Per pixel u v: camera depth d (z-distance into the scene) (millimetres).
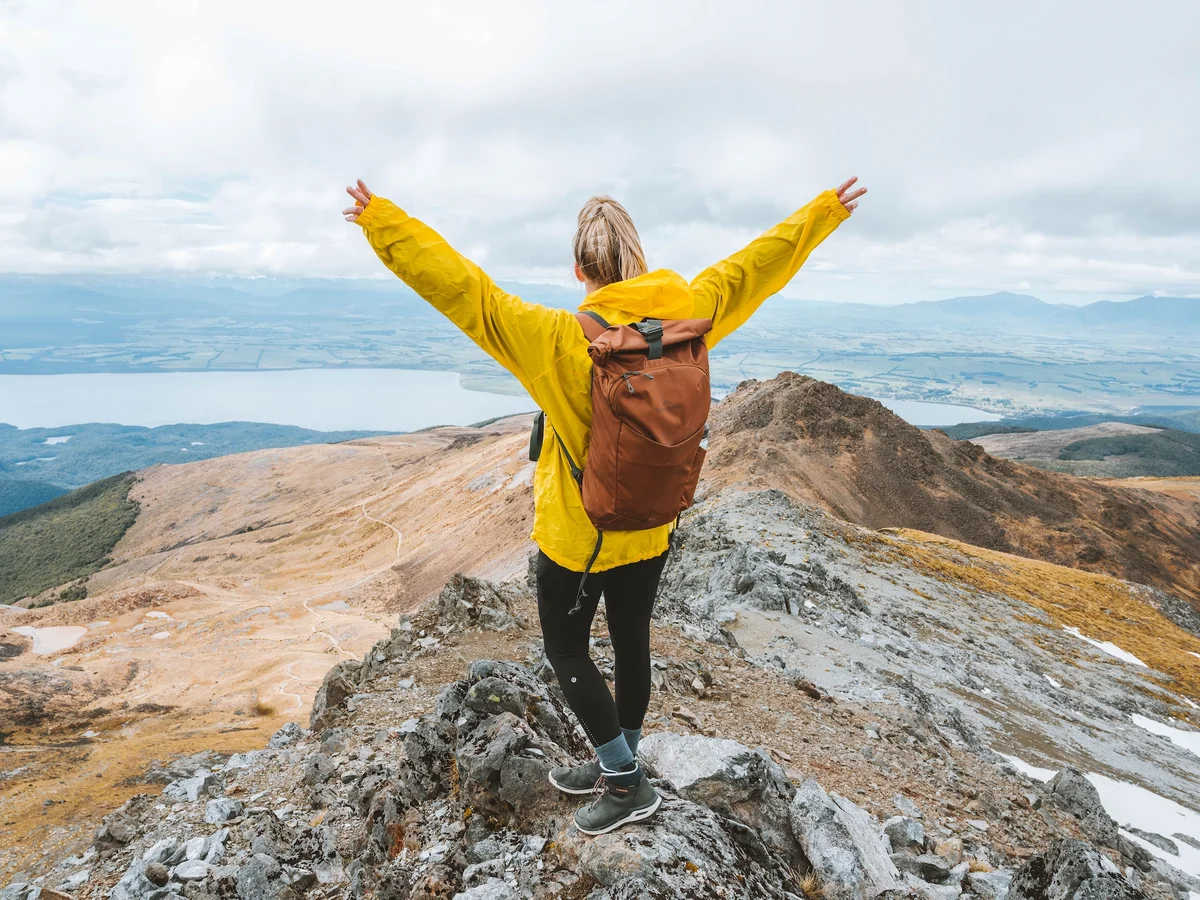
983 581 53594
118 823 7988
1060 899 4691
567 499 2863
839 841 4652
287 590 138625
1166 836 20406
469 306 2545
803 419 127688
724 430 127562
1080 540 119750
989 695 27766
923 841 6480
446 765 5301
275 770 8688
